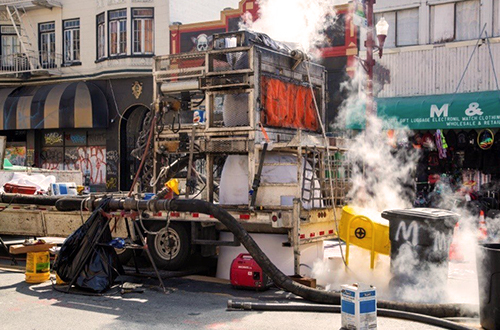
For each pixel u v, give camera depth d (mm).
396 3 17594
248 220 8555
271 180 8836
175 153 9969
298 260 8266
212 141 9125
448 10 16953
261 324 6375
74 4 25422
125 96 24250
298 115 10016
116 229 9555
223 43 9633
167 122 10680
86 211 9734
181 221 9055
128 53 23656
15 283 8711
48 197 9703
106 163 24656
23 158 26250
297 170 8562
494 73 16141
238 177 9086
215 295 7867
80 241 8266
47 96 24453
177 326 6316
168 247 9195
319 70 10758
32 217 10641
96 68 24719
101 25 24594
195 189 9992
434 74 17094
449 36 16969
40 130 26125
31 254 8703
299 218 8297
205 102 9359
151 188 10398
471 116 15383
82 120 23984
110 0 24047
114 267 8336
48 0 25359
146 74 23641
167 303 7402
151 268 9562
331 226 9477
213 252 9172
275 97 9359
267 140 8977
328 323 6410
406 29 17656
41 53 26344
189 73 9672
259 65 8984
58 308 7164
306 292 7398
